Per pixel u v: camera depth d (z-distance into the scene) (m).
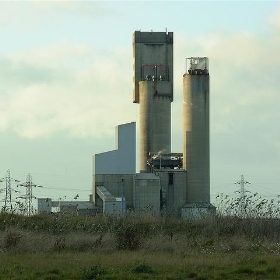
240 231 129.75
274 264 86.19
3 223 145.12
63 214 165.38
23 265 83.25
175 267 82.81
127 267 82.50
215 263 86.69
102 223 148.50
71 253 100.06
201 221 156.75
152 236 125.56
